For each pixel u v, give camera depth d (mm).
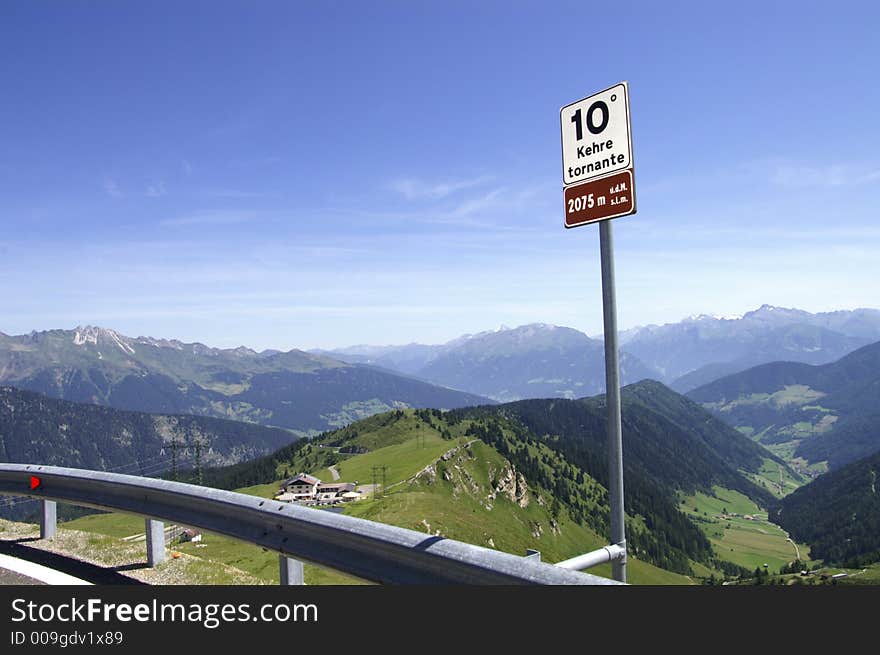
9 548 11102
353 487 160750
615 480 5207
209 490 9148
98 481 10609
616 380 5176
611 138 5078
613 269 5141
